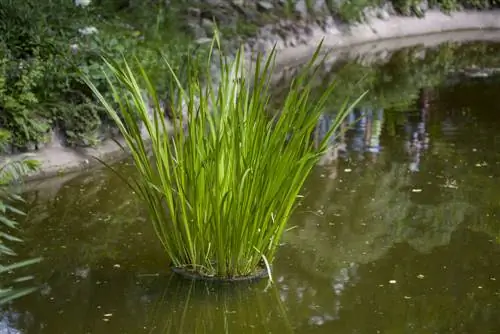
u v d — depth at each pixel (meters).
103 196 5.46
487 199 5.47
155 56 7.78
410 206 5.33
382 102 8.84
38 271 4.22
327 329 3.66
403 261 4.45
